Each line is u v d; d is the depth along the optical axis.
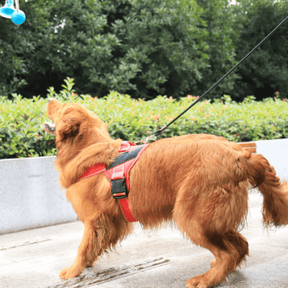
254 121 7.75
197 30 16.67
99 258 3.42
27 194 4.96
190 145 2.86
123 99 7.62
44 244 4.29
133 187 2.93
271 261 3.43
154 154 2.92
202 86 19.19
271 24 23.81
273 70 23.16
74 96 6.74
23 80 14.12
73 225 5.17
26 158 4.98
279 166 7.48
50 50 14.77
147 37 15.39
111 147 3.12
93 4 15.14
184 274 3.20
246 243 3.07
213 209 2.70
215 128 7.20
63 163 3.24
